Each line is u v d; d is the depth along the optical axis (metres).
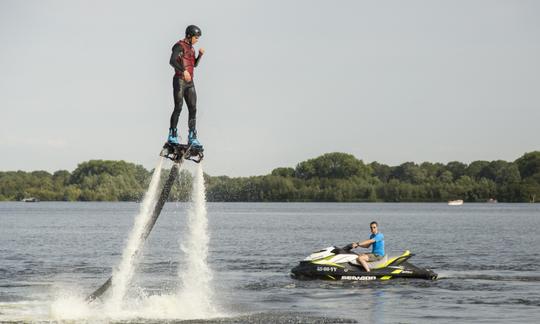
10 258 72.25
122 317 36.66
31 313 37.66
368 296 44.06
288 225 159.50
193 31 29.44
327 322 36.12
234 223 172.00
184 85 29.38
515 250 82.75
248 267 62.16
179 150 30.09
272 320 36.56
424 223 170.75
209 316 37.44
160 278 54.19
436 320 36.56
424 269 52.12
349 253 52.25
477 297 43.69
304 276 52.00
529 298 43.38
